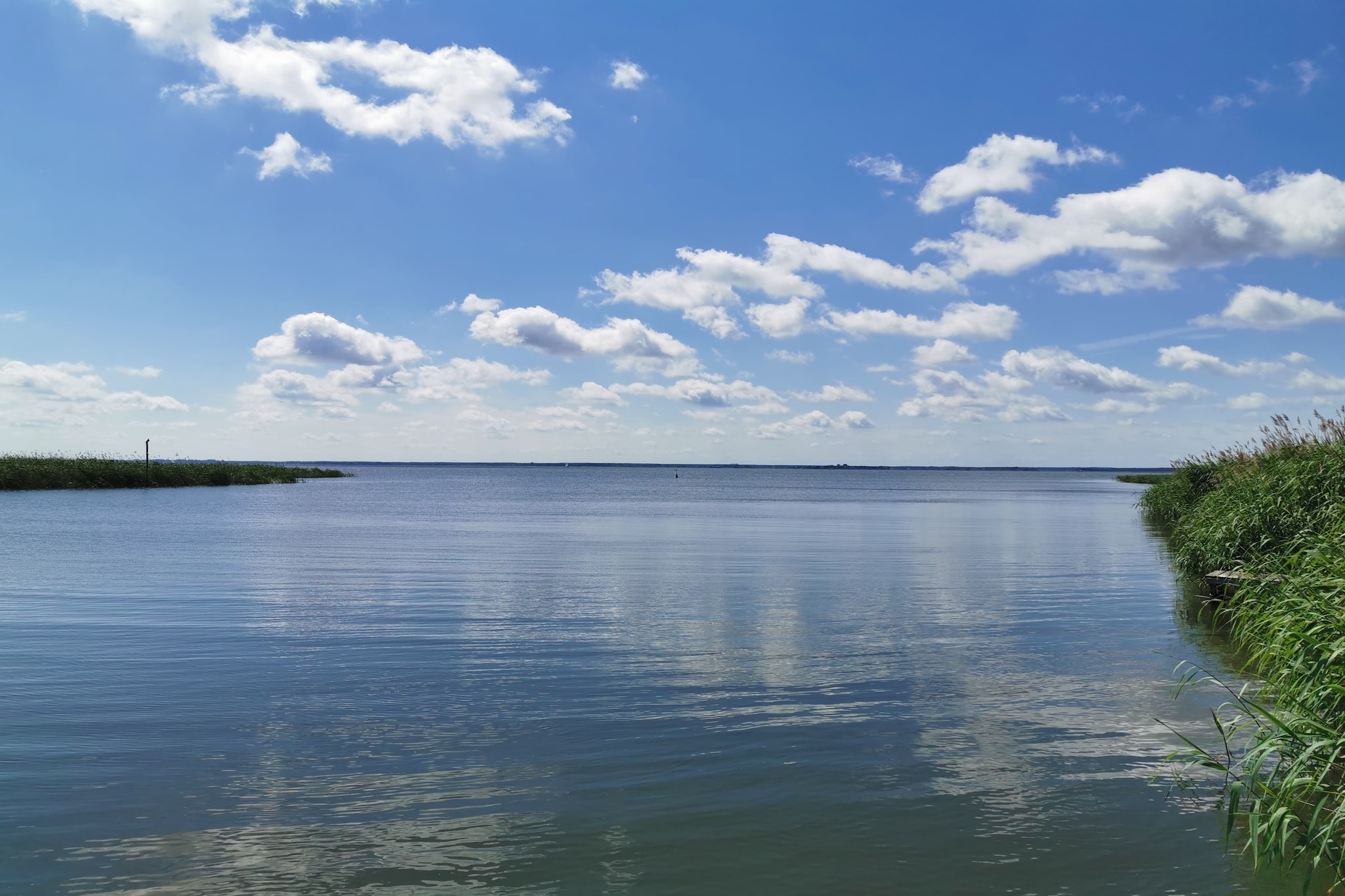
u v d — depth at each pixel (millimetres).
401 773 5930
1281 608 7277
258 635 10844
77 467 58781
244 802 5398
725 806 5371
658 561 20188
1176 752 6297
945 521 37750
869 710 7516
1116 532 30016
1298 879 4438
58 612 12523
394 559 20141
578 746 6527
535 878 4445
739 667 9172
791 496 74062
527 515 42312
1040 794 5566
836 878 4457
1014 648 10172
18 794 5516
